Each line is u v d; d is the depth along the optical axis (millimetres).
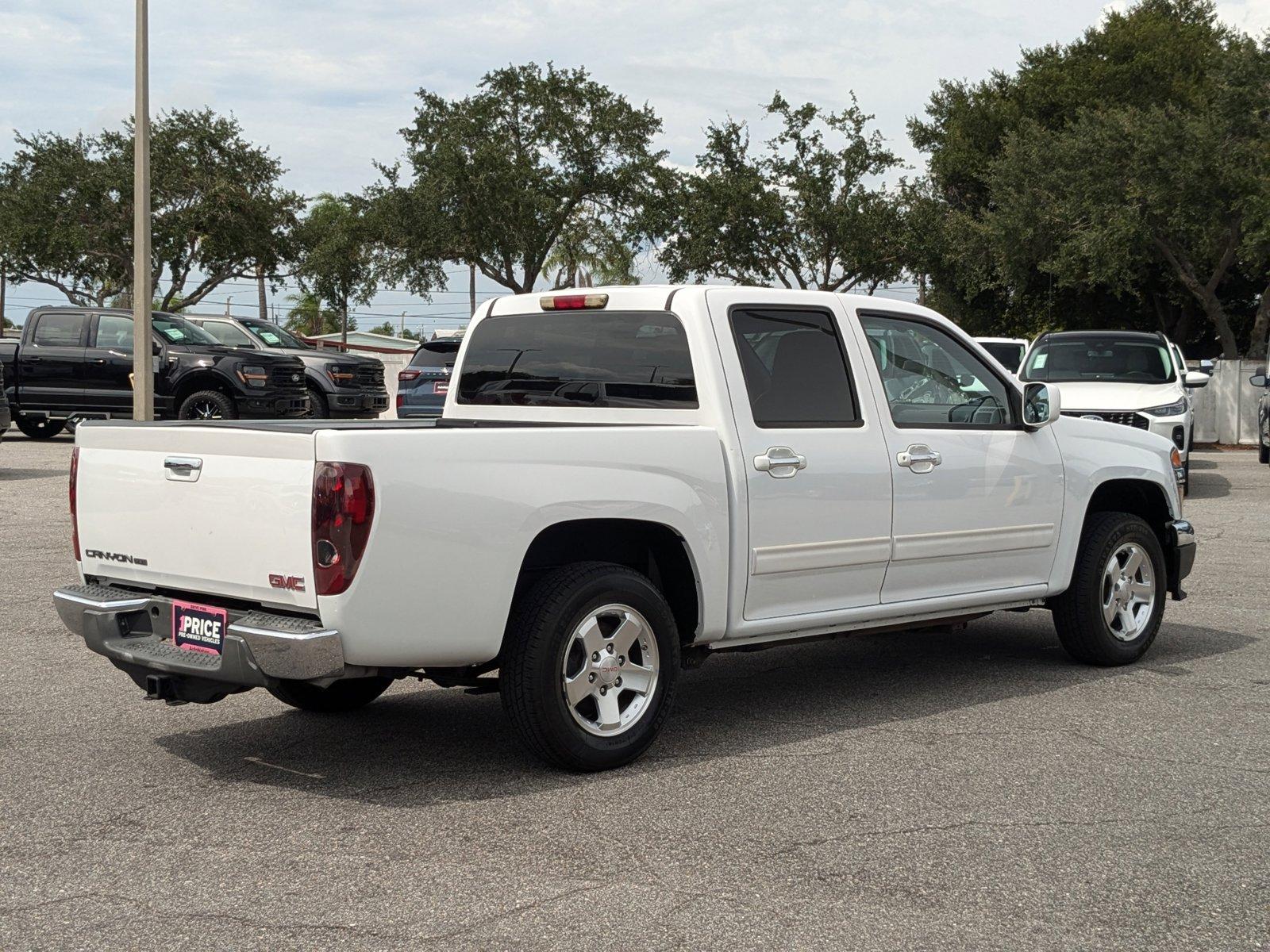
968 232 38000
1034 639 8156
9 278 42625
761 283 40375
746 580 5711
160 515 5141
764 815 4746
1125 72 42062
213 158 41500
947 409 6609
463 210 38344
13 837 4504
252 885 4059
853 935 3701
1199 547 11914
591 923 3775
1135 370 16203
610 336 6094
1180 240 33938
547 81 39938
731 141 39469
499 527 4926
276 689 6047
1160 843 4461
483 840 4473
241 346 24625
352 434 4598
